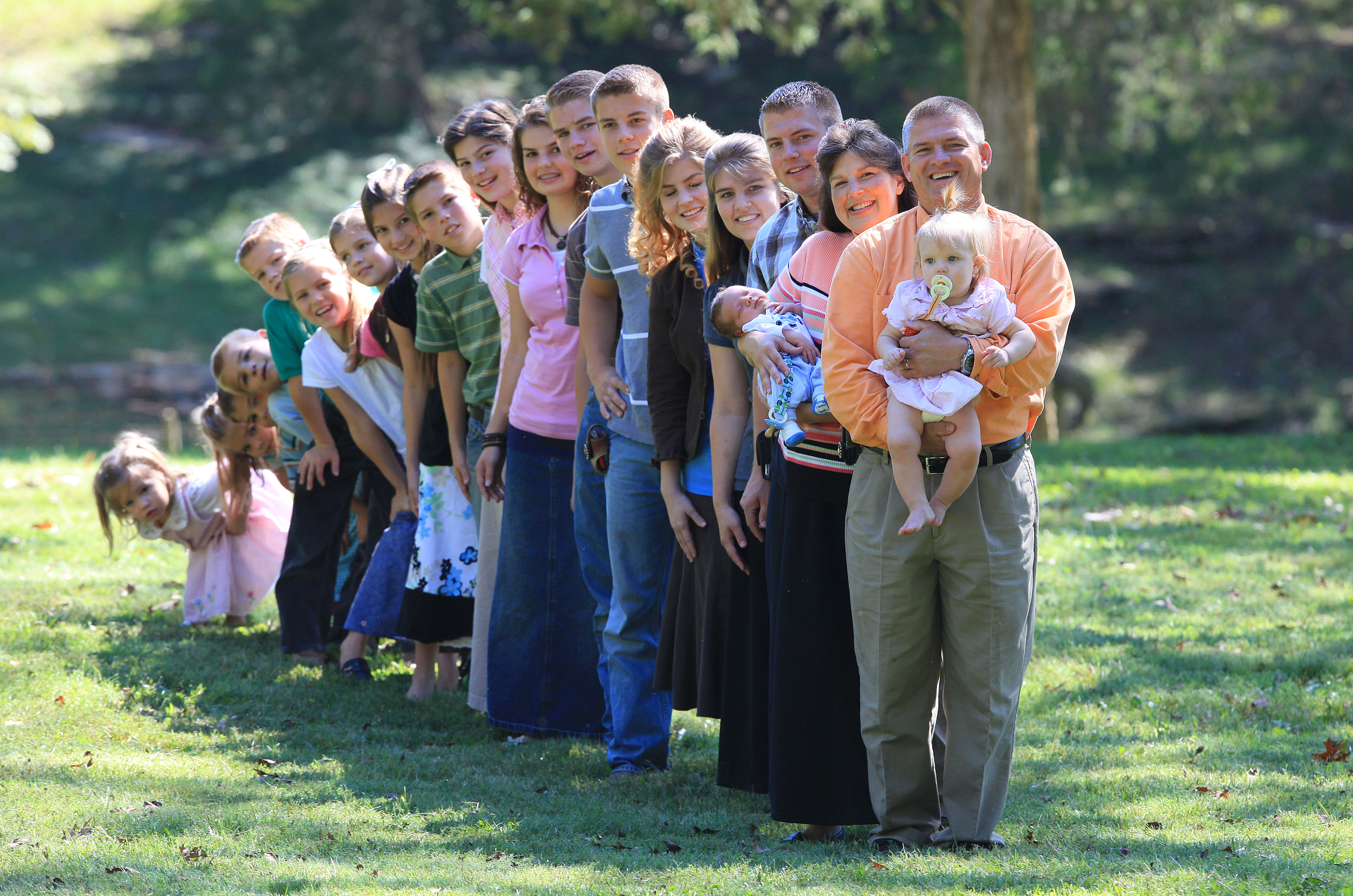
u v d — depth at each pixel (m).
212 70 103.25
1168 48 58.34
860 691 11.95
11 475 32.38
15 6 113.12
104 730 15.66
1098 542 26.70
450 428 17.08
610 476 14.70
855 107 90.06
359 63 99.12
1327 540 26.56
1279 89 76.81
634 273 14.27
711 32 51.53
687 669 13.80
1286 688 17.83
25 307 83.62
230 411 19.48
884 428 11.02
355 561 20.16
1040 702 17.58
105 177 95.62
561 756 15.48
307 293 17.47
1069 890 10.46
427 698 17.73
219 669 18.27
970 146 11.05
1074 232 93.62
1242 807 13.20
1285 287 88.25
